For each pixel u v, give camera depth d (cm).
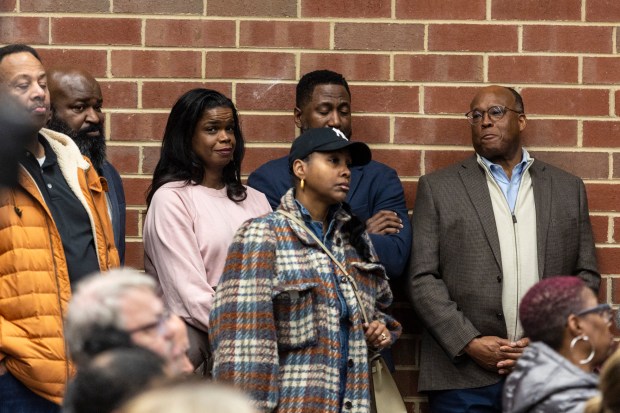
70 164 765
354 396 745
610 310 623
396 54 966
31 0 955
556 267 900
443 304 888
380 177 928
